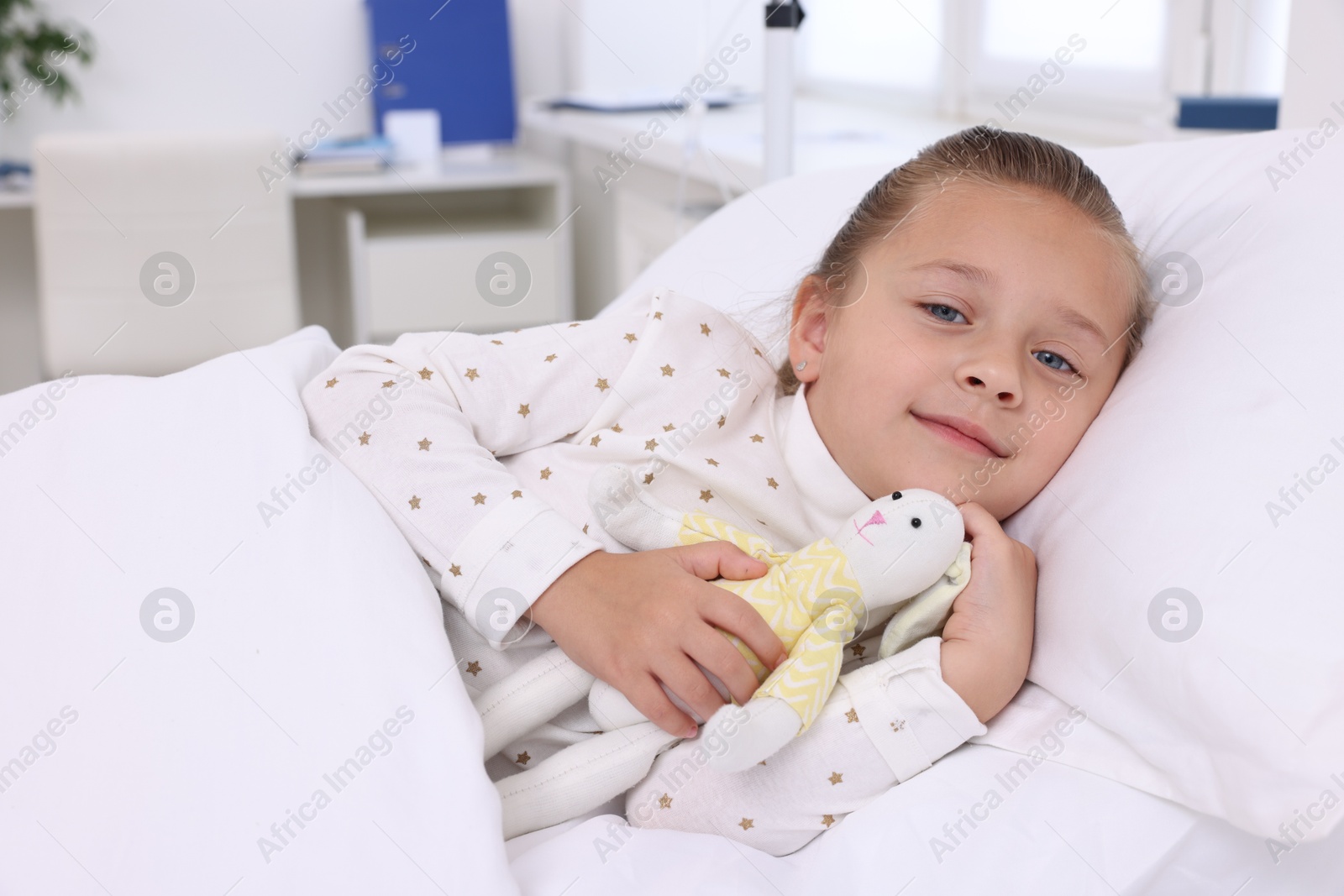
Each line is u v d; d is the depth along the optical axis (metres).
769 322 1.01
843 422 0.79
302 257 3.04
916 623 0.71
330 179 2.57
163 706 0.63
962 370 0.73
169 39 2.88
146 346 2.37
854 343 0.78
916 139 2.04
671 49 2.99
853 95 2.89
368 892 0.58
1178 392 0.70
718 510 0.80
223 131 2.29
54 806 0.60
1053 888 0.61
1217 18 1.70
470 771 0.62
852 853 0.64
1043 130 2.17
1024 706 0.70
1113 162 0.98
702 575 0.70
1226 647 0.57
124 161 2.23
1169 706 0.61
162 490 0.72
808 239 1.14
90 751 0.62
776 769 0.67
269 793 0.60
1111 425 0.74
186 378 0.80
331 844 0.59
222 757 0.62
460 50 2.99
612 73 2.96
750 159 1.80
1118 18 1.94
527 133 3.25
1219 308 0.73
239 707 0.63
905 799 0.65
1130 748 0.65
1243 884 0.64
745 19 2.95
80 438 0.75
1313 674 0.55
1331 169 0.75
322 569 0.68
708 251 1.23
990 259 0.73
